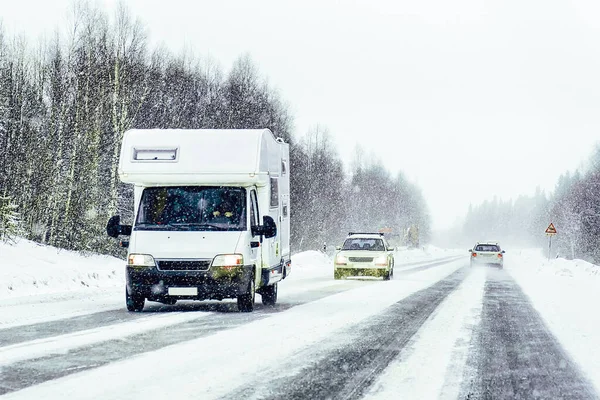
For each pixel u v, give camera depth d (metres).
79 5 39.28
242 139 12.76
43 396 5.48
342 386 6.12
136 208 12.93
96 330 9.44
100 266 24.78
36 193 30.69
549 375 6.95
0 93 32.59
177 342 8.45
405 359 7.59
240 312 12.23
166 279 11.72
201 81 51.97
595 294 19.03
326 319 11.22
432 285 21.67
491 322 11.48
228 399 5.50
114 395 5.55
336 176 79.62
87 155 33.06
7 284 15.64
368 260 24.64
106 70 38.25
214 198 12.60
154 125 42.53
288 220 16.02
